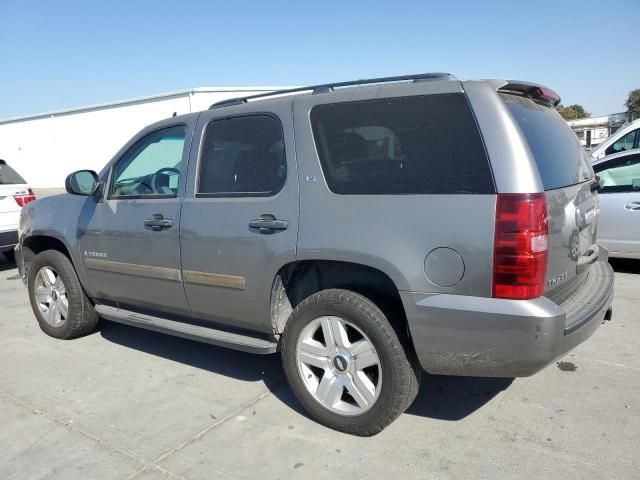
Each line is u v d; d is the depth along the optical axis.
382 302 3.10
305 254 3.20
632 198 6.52
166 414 3.59
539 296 2.68
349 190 3.10
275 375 4.17
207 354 4.65
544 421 3.34
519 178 2.65
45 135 29.56
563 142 3.41
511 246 2.62
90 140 27.34
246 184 3.56
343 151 3.16
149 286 4.14
